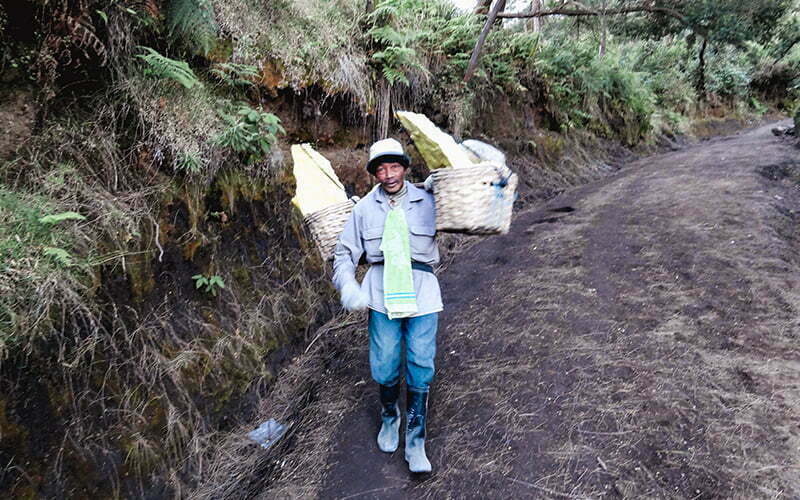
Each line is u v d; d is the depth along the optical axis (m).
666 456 2.02
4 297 1.76
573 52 9.49
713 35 8.48
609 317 3.09
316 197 2.11
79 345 2.00
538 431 2.27
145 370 2.26
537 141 8.05
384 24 4.66
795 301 2.92
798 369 2.37
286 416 2.74
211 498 2.21
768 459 1.92
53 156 2.21
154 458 2.14
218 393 2.58
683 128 14.65
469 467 2.15
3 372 1.73
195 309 2.68
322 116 4.18
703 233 4.09
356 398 2.77
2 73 2.12
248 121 3.20
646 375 2.50
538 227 5.26
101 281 2.19
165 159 2.71
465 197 1.86
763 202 4.60
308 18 4.01
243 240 3.18
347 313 3.70
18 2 2.14
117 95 2.54
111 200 2.37
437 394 2.69
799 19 12.78
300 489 2.20
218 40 3.27
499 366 2.81
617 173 8.66
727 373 2.43
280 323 3.19
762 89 19.98
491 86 7.16
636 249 4.04
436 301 2.03
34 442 1.76
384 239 1.98
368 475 2.22
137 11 2.64
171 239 2.66
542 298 3.50
